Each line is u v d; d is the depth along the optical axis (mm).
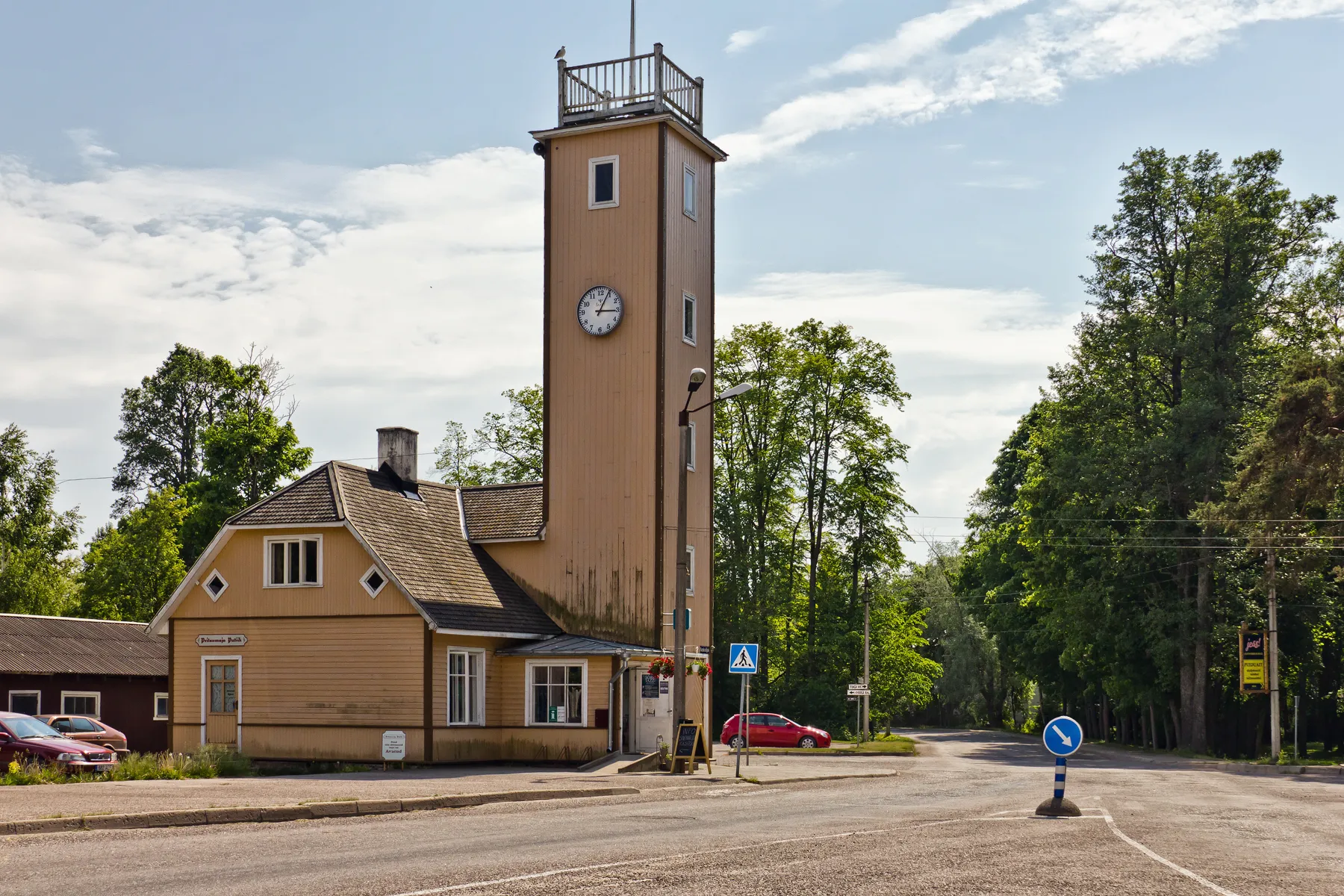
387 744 32562
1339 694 63500
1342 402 43844
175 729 36719
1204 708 54562
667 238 39781
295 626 35812
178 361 81438
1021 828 17391
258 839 15219
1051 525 58875
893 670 73000
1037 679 77875
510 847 14328
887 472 68875
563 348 40375
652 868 12477
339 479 36625
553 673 36688
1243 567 54031
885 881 11836
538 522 40125
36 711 41375
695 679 40875
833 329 68938
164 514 65938
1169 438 52719
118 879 11438
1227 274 54312
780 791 26516
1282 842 16609
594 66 40906
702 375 30938
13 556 65750
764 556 67562
